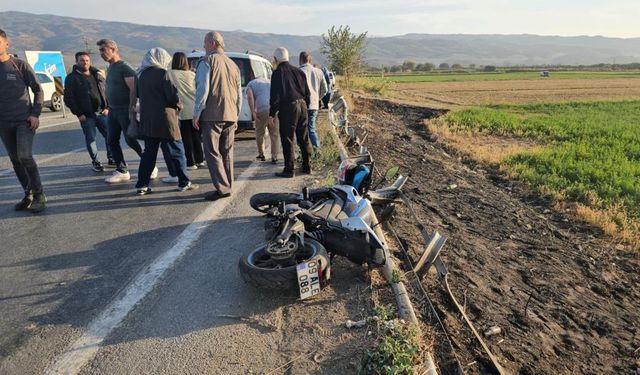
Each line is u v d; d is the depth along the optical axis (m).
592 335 4.89
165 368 3.39
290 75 7.94
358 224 4.42
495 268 6.11
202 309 4.11
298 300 4.25
